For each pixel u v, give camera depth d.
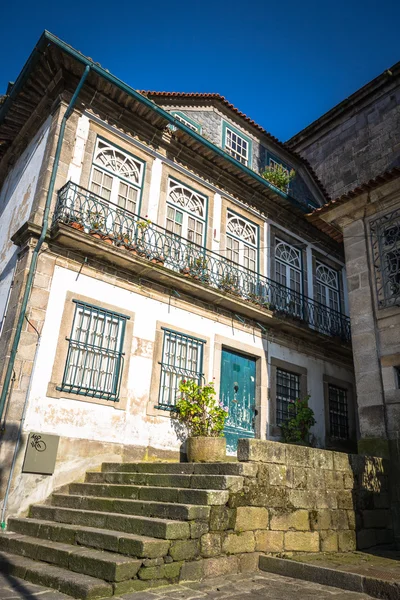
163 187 8.90
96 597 3.33
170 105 10.41
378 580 3.80
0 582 3.81
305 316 10.32
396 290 7.37
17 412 6.00
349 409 11.02
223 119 11.23
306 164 12.92
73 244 6.98
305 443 9.33
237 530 4.40
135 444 7.04
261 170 11.64
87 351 6.93
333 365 10.98
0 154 10.00
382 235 7.83
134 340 7.49
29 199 7.78
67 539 4.55
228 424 8.47
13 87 8.27
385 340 7.28
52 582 3.66
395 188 7.63
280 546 4.74
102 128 8.29
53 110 8.14
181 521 4.07
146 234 8.21
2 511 5.60
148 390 7.44
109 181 8.17
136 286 7.78
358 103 13.55
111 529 4.50
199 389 7.71
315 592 3.82
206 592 3.65
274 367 9.61
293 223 11.45
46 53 7.53
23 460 5.91
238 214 10.22
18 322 6.33
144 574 3.62
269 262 10.45
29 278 6.57
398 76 12.62
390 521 6.27
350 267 8.14
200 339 8.42
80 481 6.37
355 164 13.15
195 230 9.28
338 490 5.62
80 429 6.54
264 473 4.80
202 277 8.47
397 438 6.67
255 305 9.10
